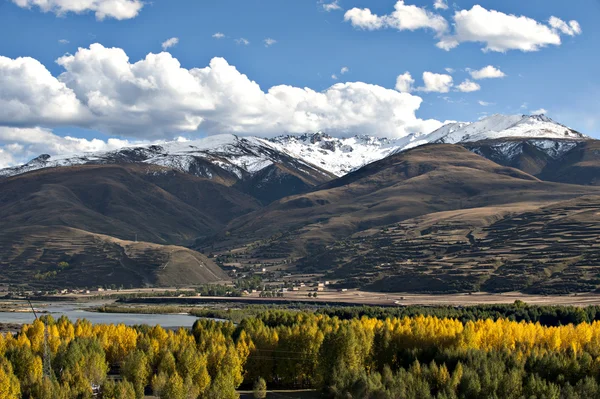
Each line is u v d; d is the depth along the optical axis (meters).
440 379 174.75
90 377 187.88
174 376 170.50
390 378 173.25
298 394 195.50
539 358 188.38
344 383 178.25
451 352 194.62
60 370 188.75
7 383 162.75
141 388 178.50
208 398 170.38
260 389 185.88
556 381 178.62
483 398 166.75
